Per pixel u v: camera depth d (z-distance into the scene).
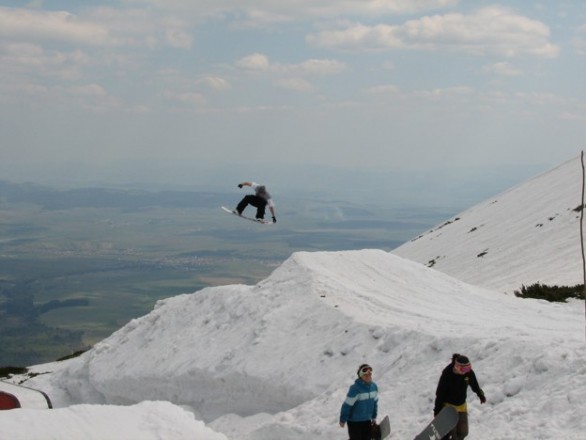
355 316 19.73
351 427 11.55
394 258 27.06
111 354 25.25
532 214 58.28
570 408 11.16
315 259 25.02
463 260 52.91
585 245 42.09
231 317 22.62
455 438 10.66
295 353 19.00
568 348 13.22
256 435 15.54
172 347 22.77
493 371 13.65
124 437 8.68
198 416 19.92
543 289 28.81
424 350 16.11
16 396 10.26
